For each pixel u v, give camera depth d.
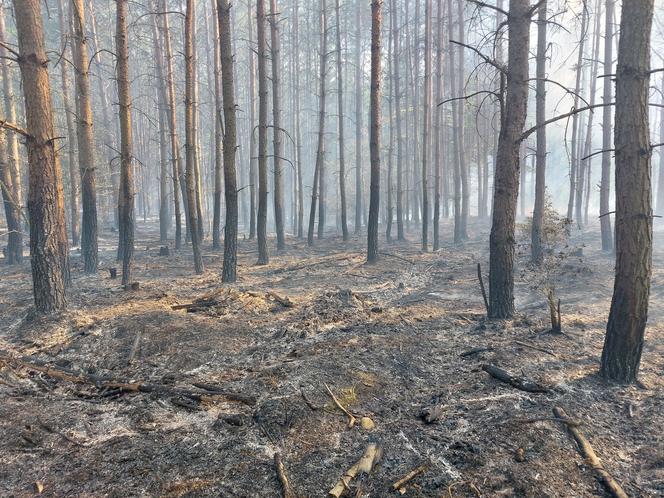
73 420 6.20
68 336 9.12
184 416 6.27
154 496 4.69
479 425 5.75
